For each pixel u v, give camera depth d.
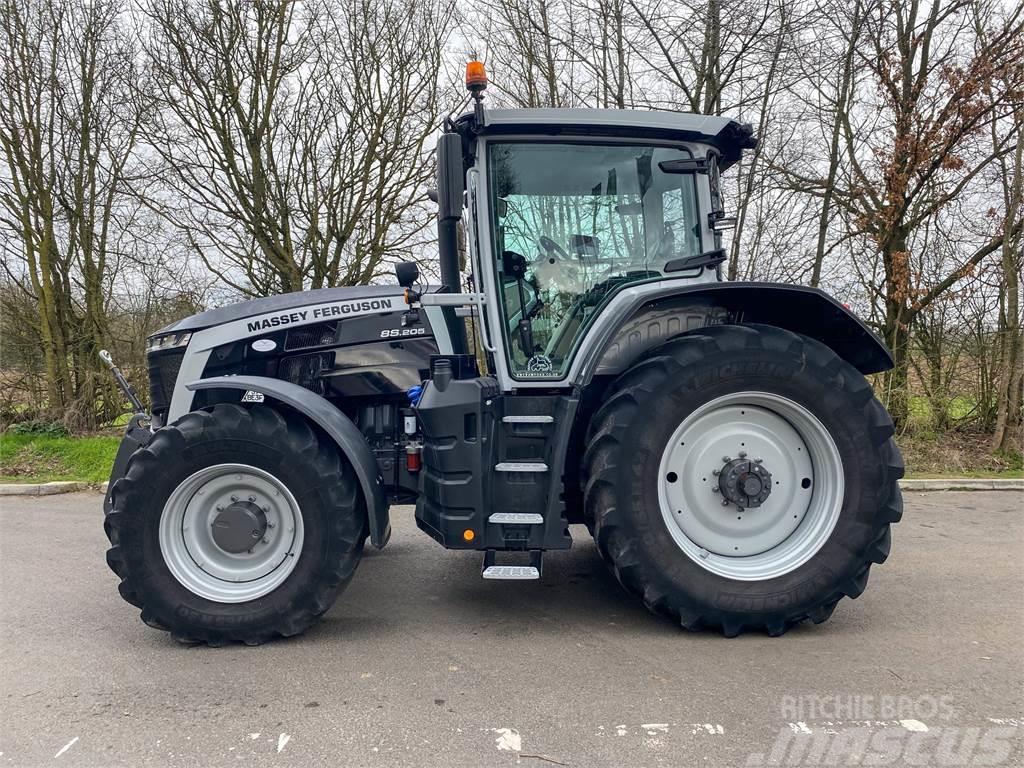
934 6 7.82
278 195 9.45
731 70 8.29
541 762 2.03
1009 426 7.86
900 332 8.40
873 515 2.90
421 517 3.12
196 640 2.89
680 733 2.18
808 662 2.69
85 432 9.05
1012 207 7.66
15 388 9.24
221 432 2.85
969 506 5.92
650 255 3.18
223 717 2.30
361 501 3.00
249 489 2.97
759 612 2.87
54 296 9.25
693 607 2.87
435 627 3.09
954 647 2.85
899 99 7.82
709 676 2.57
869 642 2.90
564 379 3.09
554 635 2.98
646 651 2.80
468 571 3.95
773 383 2.86
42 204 9.03
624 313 2.87
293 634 2.90
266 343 3.46
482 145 3.07
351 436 2.99
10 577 3.92
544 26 9.21
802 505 3.01
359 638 2.97
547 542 2.85
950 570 3.96
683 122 3.08
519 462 2.94
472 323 3.84
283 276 9.60
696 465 2.97
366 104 9.48
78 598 3.55
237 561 2.96
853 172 8.62
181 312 9.79
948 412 8.49
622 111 3.04
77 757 2.08
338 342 3.53
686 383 2.83
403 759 2.05
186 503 2.93
